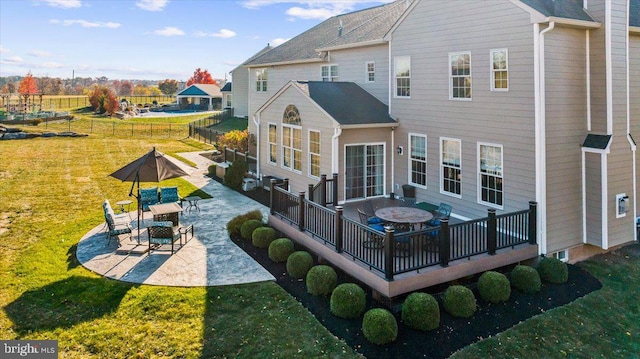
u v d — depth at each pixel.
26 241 12.57
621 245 12.78
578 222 11.49
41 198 17.52
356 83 18.33
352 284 8.68
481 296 9.16
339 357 7.23
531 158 10.88
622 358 7.54
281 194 13.32
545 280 10.13
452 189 13.41
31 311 8.48
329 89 16.77
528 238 10.73
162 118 52.41
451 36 12.90
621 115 11.35
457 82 12.88
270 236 12.19
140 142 34.06
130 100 89.94
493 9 11.53
